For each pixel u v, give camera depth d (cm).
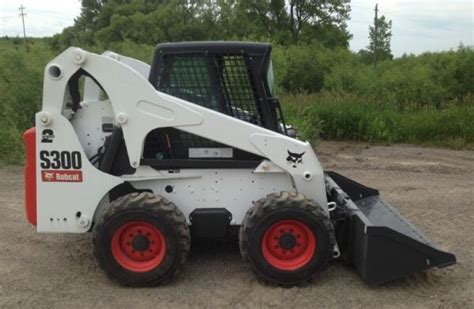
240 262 510
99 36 3775
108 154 469
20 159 984
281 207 443
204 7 3784
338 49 3056
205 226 477
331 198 561
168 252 446
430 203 751
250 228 445
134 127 454
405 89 1828
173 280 470
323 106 1483
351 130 1420
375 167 1035
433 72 2173
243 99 475
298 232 452
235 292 450
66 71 446
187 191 477
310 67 2472
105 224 442
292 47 3006
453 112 1448
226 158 475
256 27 4206
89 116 491
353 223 478
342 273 487
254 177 476
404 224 527
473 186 862
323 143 1369
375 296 445
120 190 476
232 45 466
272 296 441
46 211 464
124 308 422
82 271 493
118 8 4494
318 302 434
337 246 491
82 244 562
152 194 454
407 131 1404
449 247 573
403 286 464
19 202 730
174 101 450
